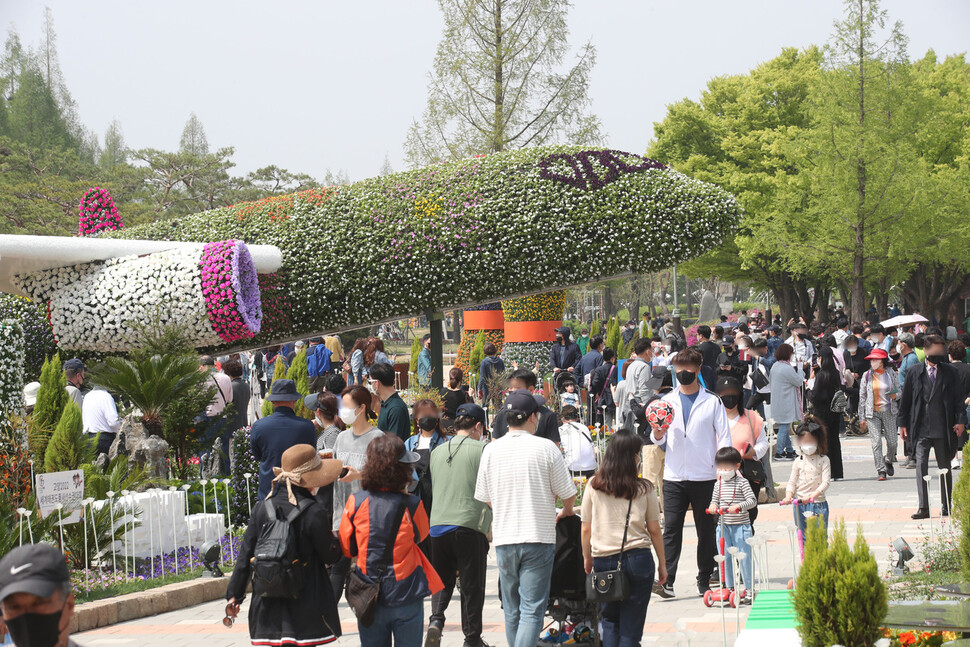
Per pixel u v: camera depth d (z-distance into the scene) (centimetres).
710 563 833
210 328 1709
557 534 660
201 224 2047
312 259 1975
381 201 2008
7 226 4825
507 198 1970
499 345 2670
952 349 1286
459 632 774
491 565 1015
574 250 1942
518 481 631
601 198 1962
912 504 1219
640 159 2050
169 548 1020
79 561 959
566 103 3120
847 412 1984
